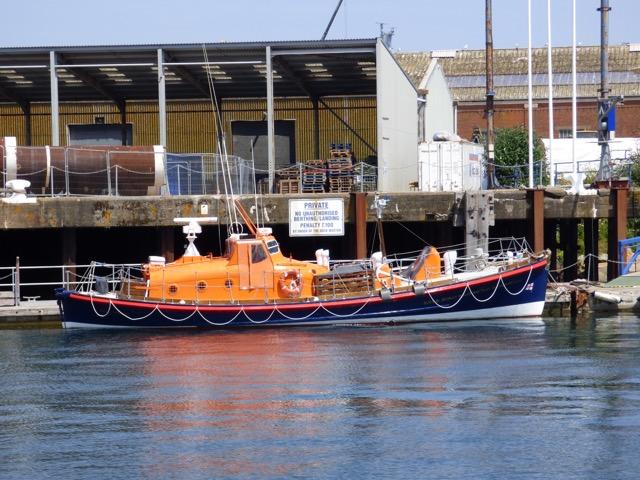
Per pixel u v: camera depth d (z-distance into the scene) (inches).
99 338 1180.5
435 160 1672.0
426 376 971.3
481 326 1221.1
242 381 965.2
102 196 1397.6
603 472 717.3
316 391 925.2
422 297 1219.2
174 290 1208.8
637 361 1020.5
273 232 1584.6
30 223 1354.6
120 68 1668.3
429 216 1386.6
